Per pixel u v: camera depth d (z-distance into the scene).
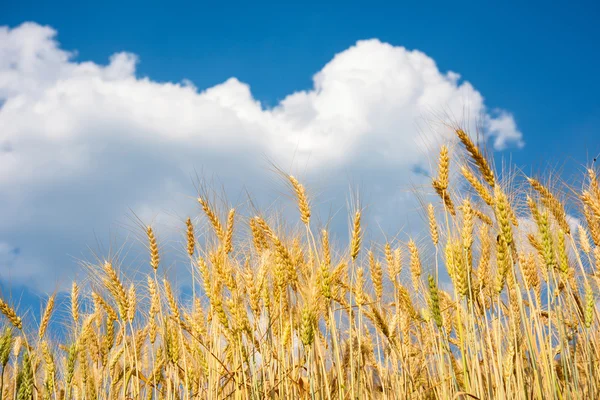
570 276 1.34
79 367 1.46
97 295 1.47
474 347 1.22
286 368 1.31
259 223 1.34
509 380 1.26
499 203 1.21
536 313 1.24
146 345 1.52
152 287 1.43
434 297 1.24
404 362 1.37
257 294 1.29
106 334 1.43
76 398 1.48
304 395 1.30
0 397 1.37
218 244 1.36
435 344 1.35
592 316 1.25
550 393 1.20
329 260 1.26
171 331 1.40
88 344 1.48
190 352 1.45
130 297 1.44
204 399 1.39
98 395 1.45
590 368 1.25
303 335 1.21
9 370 1.50
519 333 1.32
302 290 1.26
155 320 1.43
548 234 1.21
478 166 1.26
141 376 1.45
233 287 1.25
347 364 1.37
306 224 1.29
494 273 1.32
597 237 1.34
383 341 1.46
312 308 1.21
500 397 1.21
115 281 1.39
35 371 1.49
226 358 1.40
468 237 1.24
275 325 1.32
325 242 1.28
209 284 1.26
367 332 1.55
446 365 1.39
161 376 1.46
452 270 1.23
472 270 1.32
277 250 1.27
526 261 1.34
